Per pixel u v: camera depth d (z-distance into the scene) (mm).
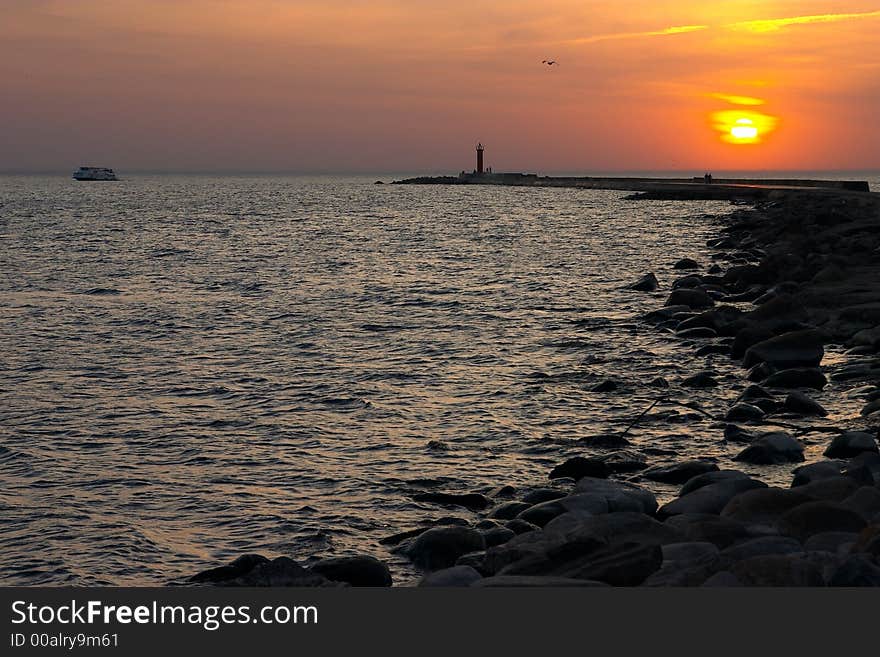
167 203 142500
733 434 17609
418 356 26109
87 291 40906
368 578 11297
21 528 13750
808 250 45469
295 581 11062
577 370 23797
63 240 70062
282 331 30453
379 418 19719
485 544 12133
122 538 13367
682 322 28578
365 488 15430
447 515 14250
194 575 12117
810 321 28031
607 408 20219
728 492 13062
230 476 16062
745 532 11391
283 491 15328
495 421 19375
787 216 65312
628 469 15773
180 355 26547
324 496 15086
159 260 54938
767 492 12281
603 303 35562
